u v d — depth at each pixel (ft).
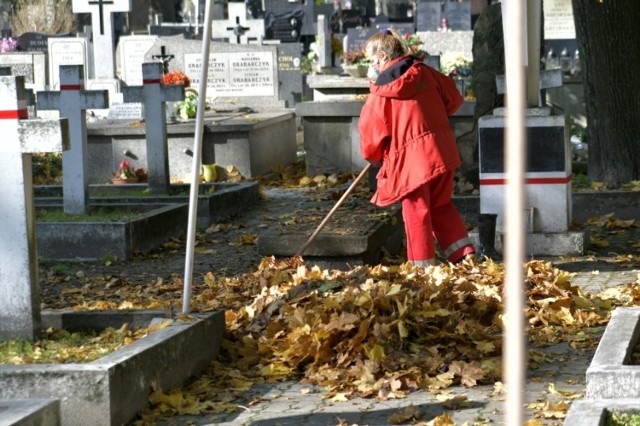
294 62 88.17
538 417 19.99
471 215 47.26
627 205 46.34
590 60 51.16
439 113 34.42
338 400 22.08
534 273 32.09
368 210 42.19
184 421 20.89
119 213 45.21
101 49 89.81
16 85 23.71
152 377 21.63
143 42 83.82
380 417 20.71
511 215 7.93
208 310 25.89
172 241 44.42
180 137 62.69
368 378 23.11
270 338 26.30
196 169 25.35
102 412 19.86
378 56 34.76
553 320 28.50
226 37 106.73
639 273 33.35
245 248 42.91
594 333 27.27
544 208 40.11
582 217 46.80
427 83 34.45
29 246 24.08
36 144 23.75
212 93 72.64
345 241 35.81
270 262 35.04
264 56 72.13
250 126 61.87
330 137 61.98
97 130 63.26
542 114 39.78
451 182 34.86
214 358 25.25
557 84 47.01
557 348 25.89
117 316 25.59
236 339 26.43
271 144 66.74
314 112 61.72
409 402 21.74
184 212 46.24
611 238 43.14
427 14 127.34
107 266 39.65
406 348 25.02
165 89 51.01
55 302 32.53
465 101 57.31
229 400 22.25
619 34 50.37
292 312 26.89
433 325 26.23
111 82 83.35
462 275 32.53
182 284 34.96
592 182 49.85
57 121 23.68
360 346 24.53
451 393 22.25
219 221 48.75
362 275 30.09
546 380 22.86
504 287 29.84
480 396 21.95
